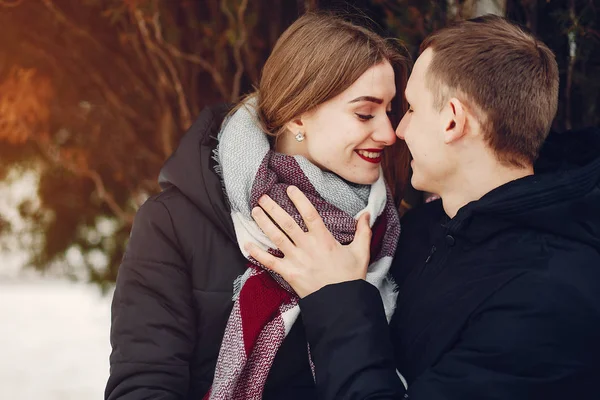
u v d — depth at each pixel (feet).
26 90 9.76
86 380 16.48
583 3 7.32
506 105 5.46
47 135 10.16
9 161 11.12
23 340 19.19
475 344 5.16
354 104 5.82
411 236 6.44
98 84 10.23
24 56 9.84
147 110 10.33
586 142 6.04
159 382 5.74
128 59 10.07
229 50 9.40
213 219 5.91
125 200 11.39
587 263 5.16
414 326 5.69
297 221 5.84
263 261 5.71
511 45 5.54
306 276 5.62
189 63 9.63
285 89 6.00
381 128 5.91
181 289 5.92
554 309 5.00
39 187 11.43
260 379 5.77
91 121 10.36
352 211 6.11
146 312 5.87
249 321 5.74
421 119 5.75
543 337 4.99
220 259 5.95
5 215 11.55
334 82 5.80
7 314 21.48
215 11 9.23
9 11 9.68
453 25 5.80
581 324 5.00
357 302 5.48
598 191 5.36
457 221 5.53
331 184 6.06
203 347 5.99
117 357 5.86
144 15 8.64
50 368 17.13
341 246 5.74
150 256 5.94
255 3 9.00
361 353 5.32
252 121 6.22
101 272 11.80
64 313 21.65
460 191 5.74
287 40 6.06
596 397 5.10
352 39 5.83
